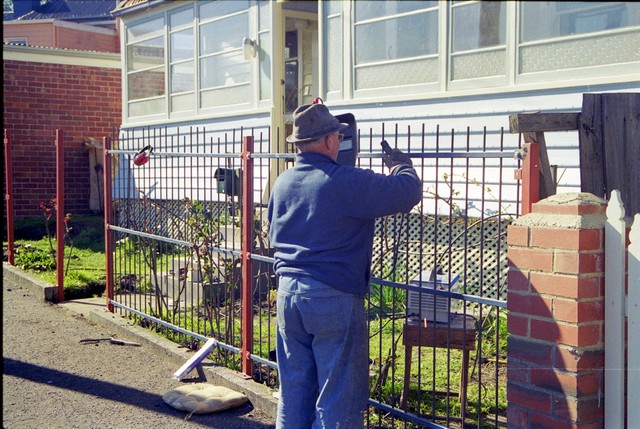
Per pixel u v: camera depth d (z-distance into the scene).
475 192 7.49
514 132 3.98
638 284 3.01
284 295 3.61
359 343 3.55
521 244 3.32
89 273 9.37
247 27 10.95
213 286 6.54
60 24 21.02
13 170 14.56
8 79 14.45
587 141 4.20
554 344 3.17
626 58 6.53
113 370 5.87
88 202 15.37
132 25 13.26
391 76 8.65
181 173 11.59
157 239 6.79
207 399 5.00
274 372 5.49
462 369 4.21
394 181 3.47
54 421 4.75
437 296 4.28
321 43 9.45
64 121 15.06
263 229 7.58
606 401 3.12
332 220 3.47
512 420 3.36
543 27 6.77
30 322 7.46
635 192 4.28
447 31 7.96
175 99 12.40
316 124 3.59
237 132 11.07
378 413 4.57
